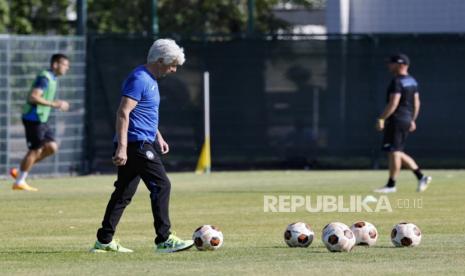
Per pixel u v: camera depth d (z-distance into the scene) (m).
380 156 80.38
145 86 35.75
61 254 36.41
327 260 34.12
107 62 78.81
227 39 79.94
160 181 36.25
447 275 30.84
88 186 68.31
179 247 36.50
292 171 79.75
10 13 116.44
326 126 80.38
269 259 34.44
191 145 80.00
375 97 79.81
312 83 80.06
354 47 79.88
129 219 49.22
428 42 79.62
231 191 63.38
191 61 79.81
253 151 80.50
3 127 74.38
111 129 78.94
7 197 60.47
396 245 37.78
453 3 95.56
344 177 74.12
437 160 80.25
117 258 35.03
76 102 77.94
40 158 65.25
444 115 80.00
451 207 54.12
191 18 125.81
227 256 35.28
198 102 79.75
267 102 80.06
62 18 125.62
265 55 80.00
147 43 79.06
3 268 32.91
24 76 75.06
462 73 79.44
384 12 97.75
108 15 126.38
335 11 98.06
